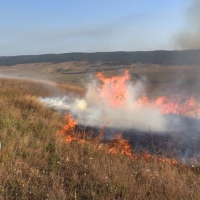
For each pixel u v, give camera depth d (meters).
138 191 3.88
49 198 3.63
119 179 4.21
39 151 5.36
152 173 4.61
